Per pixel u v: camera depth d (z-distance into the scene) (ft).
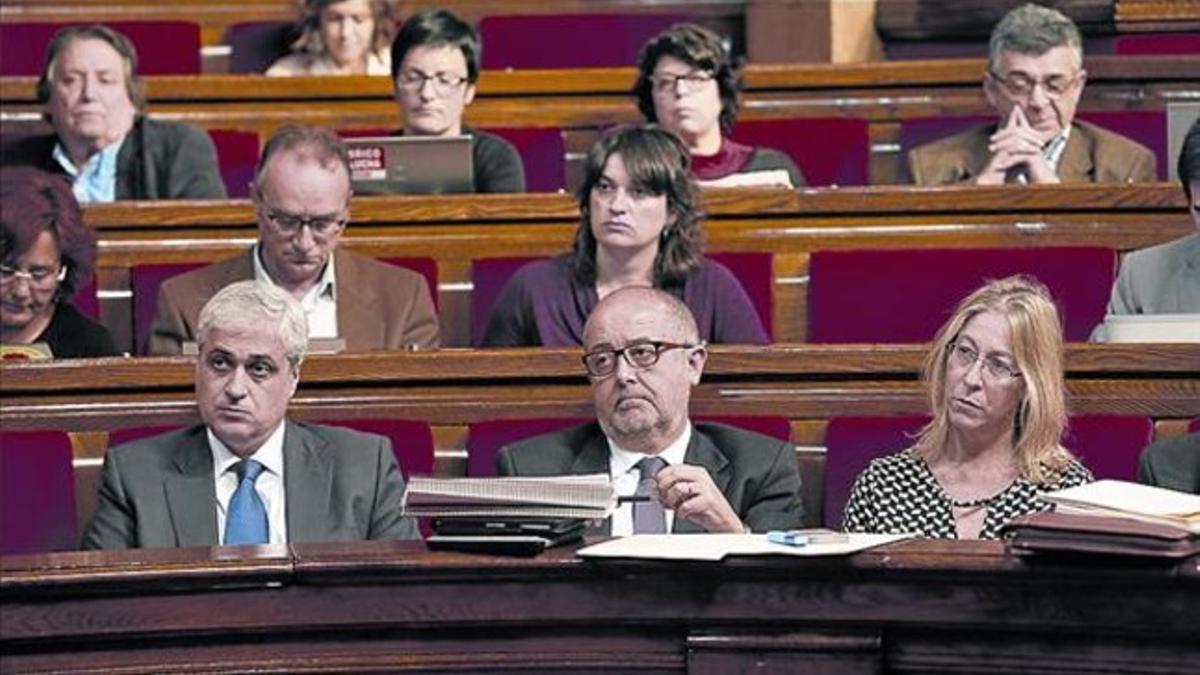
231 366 19.35
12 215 23.66
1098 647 15.38
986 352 18.72
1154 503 15.64
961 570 15.44
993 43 28.30
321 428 19.94
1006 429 18.88
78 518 21.76
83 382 21.81
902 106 31.50
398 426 21.62
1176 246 24.12
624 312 19.40
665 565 15.72
